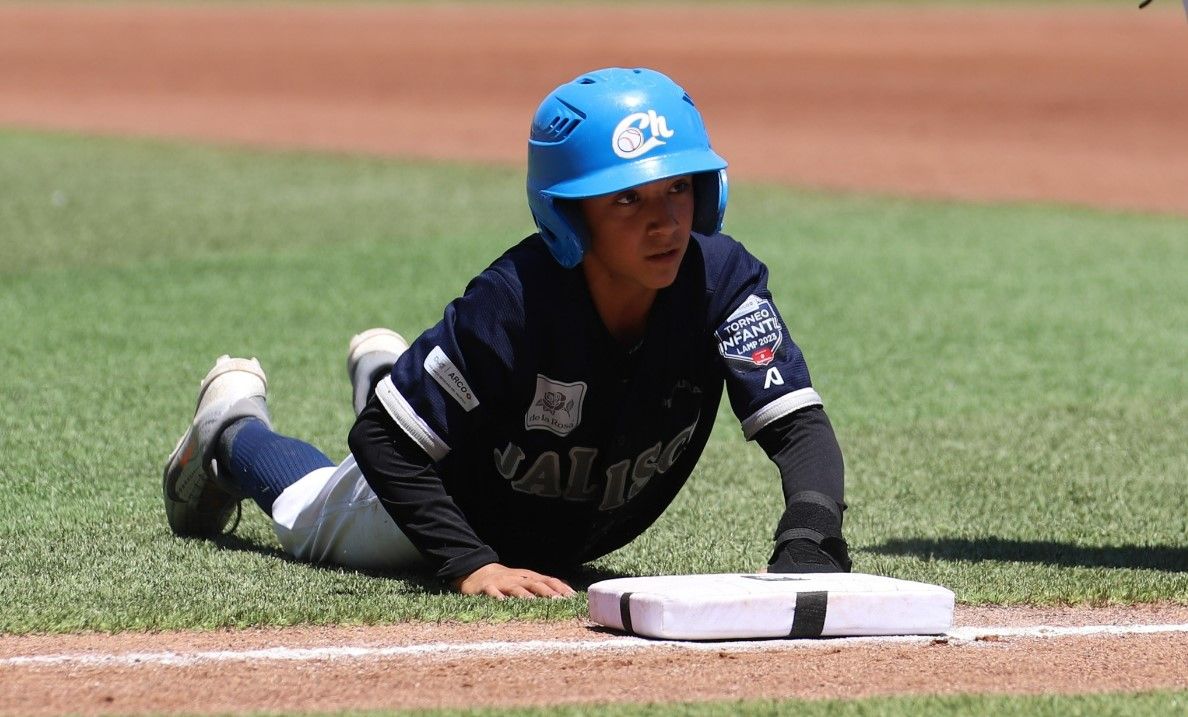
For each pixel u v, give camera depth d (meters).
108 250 38.22
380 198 49.19
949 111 74.75
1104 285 36.31
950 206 50.03
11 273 34.59
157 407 22.48
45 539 15.35
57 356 26.11
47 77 88.88
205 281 34.09
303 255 37.94
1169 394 25.33
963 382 26.14
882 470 19.92
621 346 12.47
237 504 15.64
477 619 12.23
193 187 50.81
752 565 14.70
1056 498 18.30
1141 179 56.75
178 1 144.75
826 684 10.37
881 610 11.65
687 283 12.48
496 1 144.12
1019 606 13.16
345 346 27.67
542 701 9.95
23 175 52.44
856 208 49.22
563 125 11.71
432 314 30.88
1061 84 83.06
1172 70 87.75
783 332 12.89
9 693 10.26
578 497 13.14
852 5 136.88
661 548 15.50
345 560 14.29
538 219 12.05
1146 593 13.39
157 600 12.82
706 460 20.39
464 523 13.14
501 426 12.77
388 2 143.25
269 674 10.70
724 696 10.05
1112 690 10.30
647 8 134.75
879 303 33.59
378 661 11.02
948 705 9.78
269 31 115.19
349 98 80.44
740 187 53.84
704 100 78.94
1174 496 18.41
